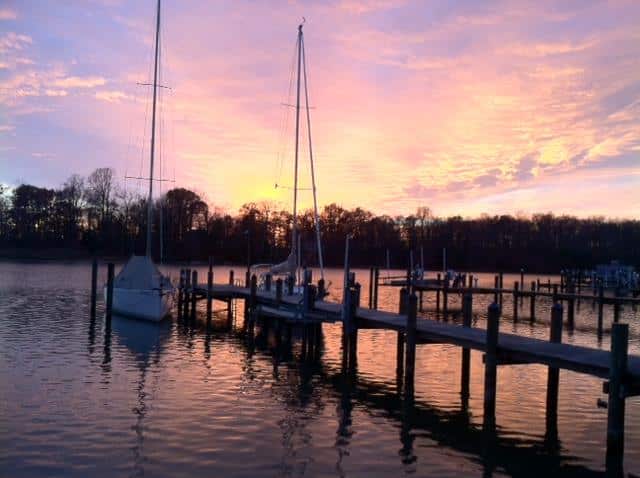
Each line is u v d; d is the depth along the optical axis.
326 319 21.81
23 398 14.61
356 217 115.94
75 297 38.41
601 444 12.62
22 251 92.81
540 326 32.38
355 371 19.20
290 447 11.92
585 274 70.06
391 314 21.45
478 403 15.58
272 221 107.06
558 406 15.32
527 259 107.56
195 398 15.14
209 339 24.89
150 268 30.67
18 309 31.42
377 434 12.93
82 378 16.83
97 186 102.06
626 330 11.55
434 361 20.70
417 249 110.31
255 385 16.84
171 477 10.25
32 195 100.38
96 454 11.16
